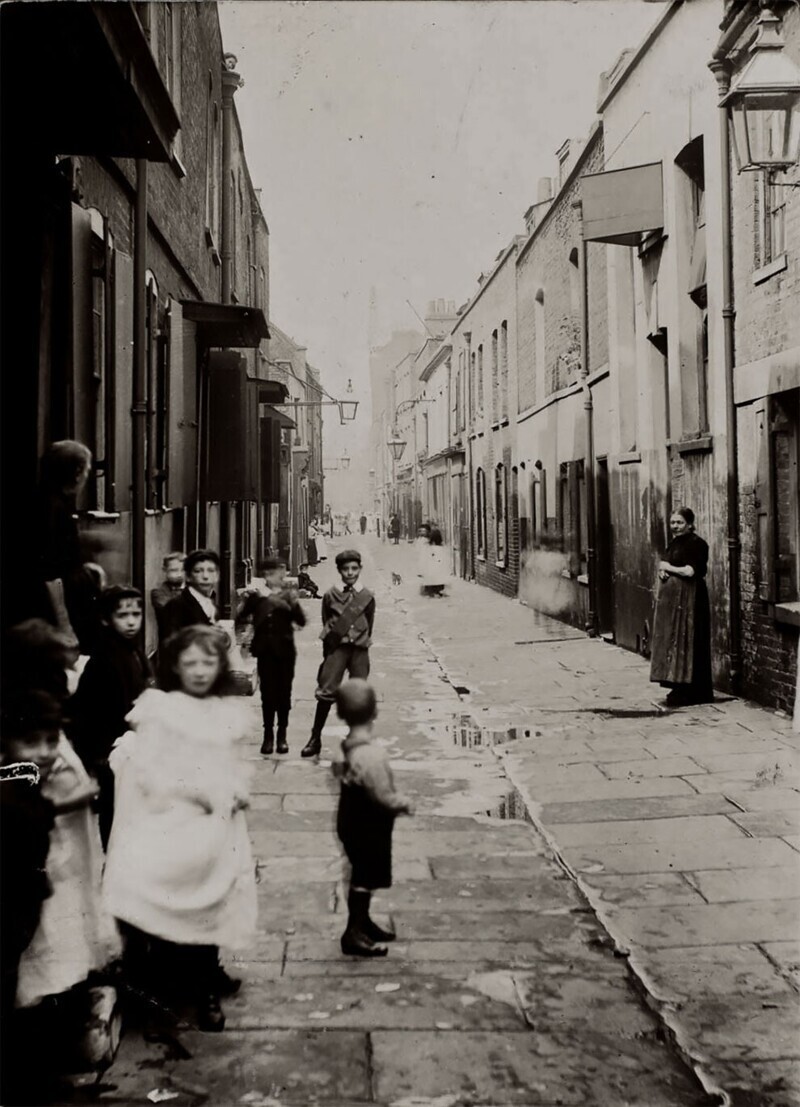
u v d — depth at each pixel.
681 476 10.22
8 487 4.44
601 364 13.45
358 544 42.59
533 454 18.08
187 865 3.30
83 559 4.83
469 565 26.20
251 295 19.95
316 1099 2.98
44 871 3.04
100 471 6.06
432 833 5.33
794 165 6.96
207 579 4.68
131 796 3.35
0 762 3.03
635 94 11.14
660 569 8.60
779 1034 3.33
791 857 4.90
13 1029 3.08
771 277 7.94
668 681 8.50
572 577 15.02
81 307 5.30
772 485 7.91
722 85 8.60
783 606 7.79
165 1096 3.00
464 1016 3.46
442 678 10.38
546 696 9.23
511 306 20.08
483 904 4.40
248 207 18.80
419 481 37.22
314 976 3.74
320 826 5.30
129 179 7.27
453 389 29.11
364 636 6.74
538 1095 3.01
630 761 6.73
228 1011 3.47
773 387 7.76
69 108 4.45
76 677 3.93
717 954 3.91
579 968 3.81
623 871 4.78
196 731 3.40
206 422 11.18
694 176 10.09
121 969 3.31
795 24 7.19
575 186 14.45
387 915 4.28
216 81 13.46
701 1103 2.97
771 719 7.76
